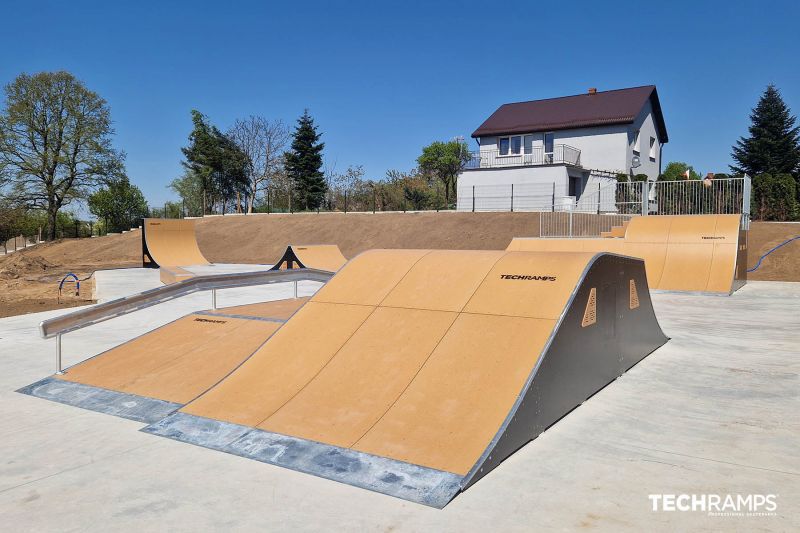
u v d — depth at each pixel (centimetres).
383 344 550
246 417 490
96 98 4141
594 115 3272
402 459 402
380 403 475
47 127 4078
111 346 870
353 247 2917
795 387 608
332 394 502
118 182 4362
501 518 334
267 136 5547
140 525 335
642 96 3344
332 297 648
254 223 3653
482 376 475
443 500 354
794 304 1250
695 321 1041
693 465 407
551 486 374
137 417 529
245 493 373
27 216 4569
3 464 428
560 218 2553
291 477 394
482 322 536
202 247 3366
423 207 4284
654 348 795
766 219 2652
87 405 569
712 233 1542
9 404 580
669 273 1516
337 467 401
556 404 493
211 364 648
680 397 571
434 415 447
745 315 1107
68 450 454
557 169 3003
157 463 425
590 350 568
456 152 5162
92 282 1944
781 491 367
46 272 2475
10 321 1114
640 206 2472
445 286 605
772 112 4506
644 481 382
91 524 337
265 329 738
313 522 334
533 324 512
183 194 6094
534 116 3512
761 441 453
